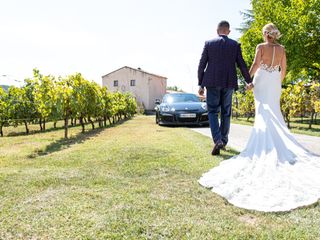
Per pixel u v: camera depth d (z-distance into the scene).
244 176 3.03
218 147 4.43
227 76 4.55
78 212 2.23
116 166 3.77
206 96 4.68
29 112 11.45
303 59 16.61
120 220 2.08
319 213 2.25
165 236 1.87
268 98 3.96
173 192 2.73
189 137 6.75
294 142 3.65
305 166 3.22
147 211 2.25
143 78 46.53
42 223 2.06
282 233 1.91
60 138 7.67
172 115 10.76
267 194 2.61
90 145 5.82
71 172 3.45
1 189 2.80
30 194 2.66
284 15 16.34
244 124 12.82
